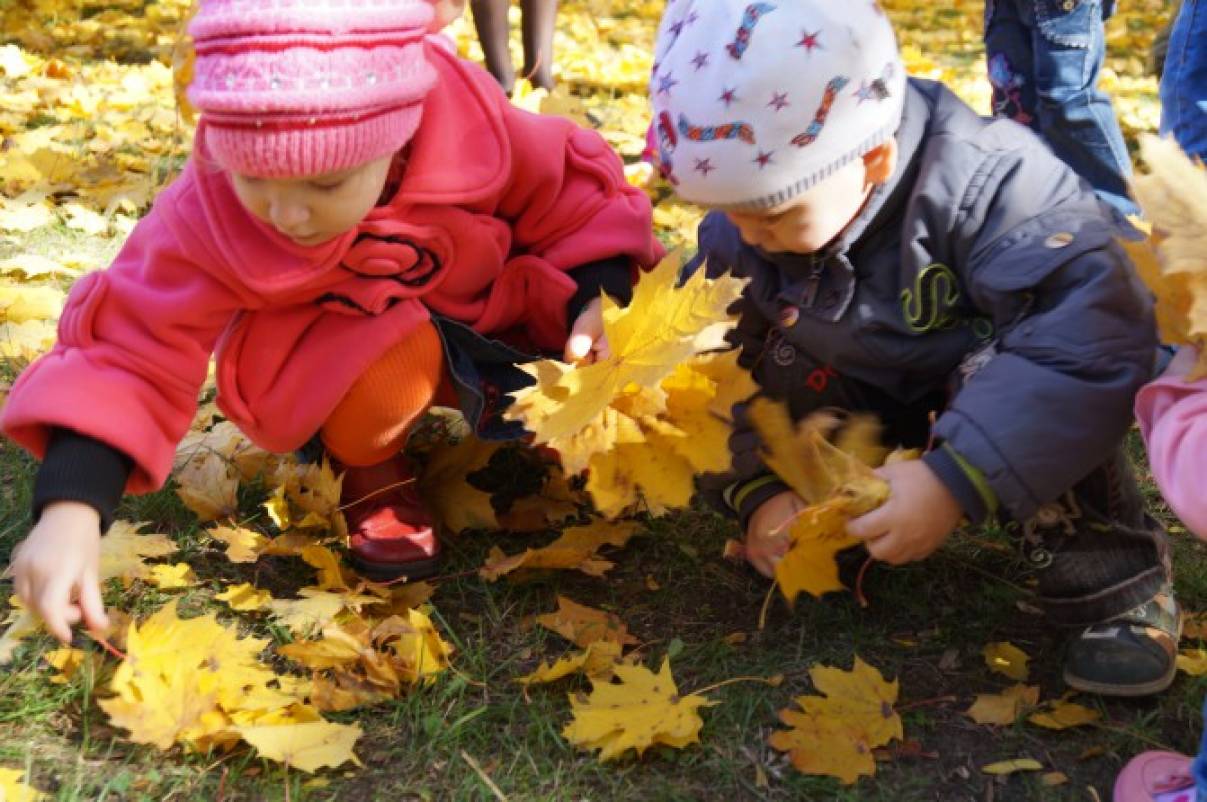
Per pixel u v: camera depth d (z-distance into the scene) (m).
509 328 2.20
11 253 3.28
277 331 1.97
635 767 1.69
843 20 1.76
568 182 2.14
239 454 2.37
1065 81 3.33
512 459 2.44
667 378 1.82
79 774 1.64
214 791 1.63
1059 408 1.69
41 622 1.88
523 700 1.81
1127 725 1.75
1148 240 1.57
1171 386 1.54
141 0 6.43
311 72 1.59
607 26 7.20
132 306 1.84
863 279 1.96
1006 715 1.76
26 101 4.61
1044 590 1.87
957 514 1.71
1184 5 2.60
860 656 1.91
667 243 3.56
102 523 1.76
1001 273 1.81
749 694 1.82
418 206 1.93
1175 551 2.15
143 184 3.77
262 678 1.78
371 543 2.09
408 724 1.76
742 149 1.76
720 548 2.20
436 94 1.93
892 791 1.65
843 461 1.78
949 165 1.86
